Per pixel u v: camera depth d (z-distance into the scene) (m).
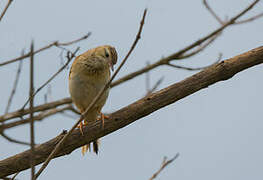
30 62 6.78
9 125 12.80
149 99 10.02
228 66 9.93
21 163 9.62
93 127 10.11
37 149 9.76
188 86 9.96
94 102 7.77
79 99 12.16
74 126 7.77
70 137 9.97
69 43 11.34
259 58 9.92
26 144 12.78
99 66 12.02
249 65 9.96
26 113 13.07
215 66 10.01
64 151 9.99
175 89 9.98
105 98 12.29
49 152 9.78
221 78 10.00
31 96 6.86
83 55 12.21
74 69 12.08
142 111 10.06
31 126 6.86
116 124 10.11
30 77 6.83
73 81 12.06
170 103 10.09
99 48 12.39
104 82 12.18
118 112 10.16
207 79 9.95
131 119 10.13
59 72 10.22
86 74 11.98
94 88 12.02
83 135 10.05
